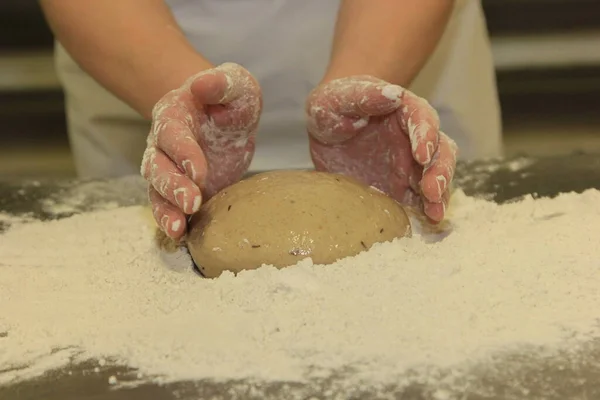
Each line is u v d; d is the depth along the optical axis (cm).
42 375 75
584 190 104
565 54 181
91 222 101
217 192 94
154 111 88
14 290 87
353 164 96
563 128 184
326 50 126
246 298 81
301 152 133
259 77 128
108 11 106
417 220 93
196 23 126
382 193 92
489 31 181
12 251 95
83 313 82
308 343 75
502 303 79
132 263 91
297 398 71
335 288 81
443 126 137
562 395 70
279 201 87
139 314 81
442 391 71
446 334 76
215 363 75
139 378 74
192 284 85
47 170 183
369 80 91
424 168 87
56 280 88
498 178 109
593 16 179
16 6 180
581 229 91
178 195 83
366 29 105
